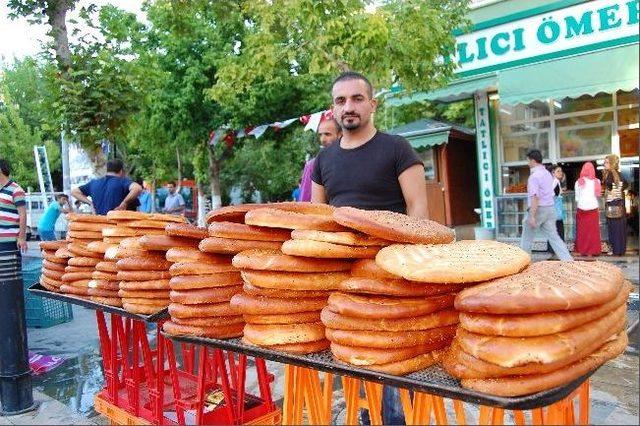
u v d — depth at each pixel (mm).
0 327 3838
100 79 5461
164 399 3438
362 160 2773
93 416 3809
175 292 2223
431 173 10922
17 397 3877
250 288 1909
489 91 9938
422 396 1892
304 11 5527
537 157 7355
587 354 1421
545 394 1302
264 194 22812
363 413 3080
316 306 1877
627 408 2990
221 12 5965
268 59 6402
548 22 8469
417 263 1596
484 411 1864
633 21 7660
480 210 10367
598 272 1701
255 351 1872
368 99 2785
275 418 3217
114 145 6996
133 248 2738
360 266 1815
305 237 1832
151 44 13758
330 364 1664
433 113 15406
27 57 5602
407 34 5906
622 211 8117
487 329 1360
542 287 1418
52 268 3502
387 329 1602
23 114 7008
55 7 5352
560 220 8609
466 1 6996
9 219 5723
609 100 9180
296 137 20219
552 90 8109
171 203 14844
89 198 7035
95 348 5551
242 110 13586
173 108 14109
